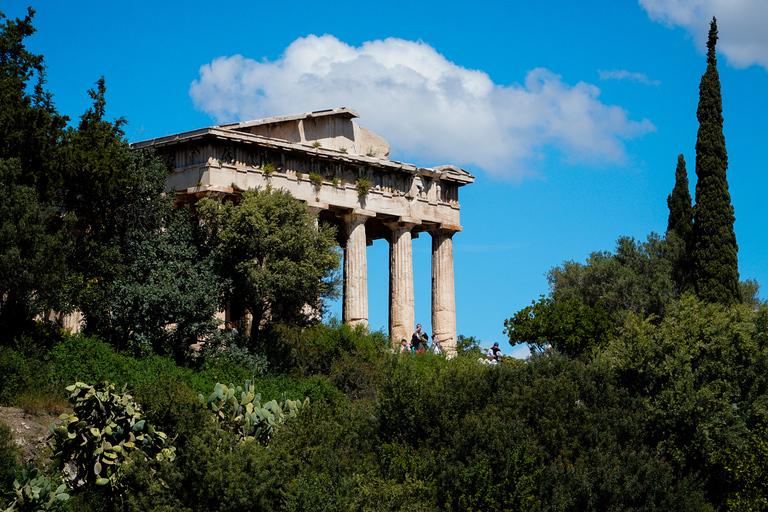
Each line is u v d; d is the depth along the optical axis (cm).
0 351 3281
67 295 3706
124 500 2783
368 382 4250
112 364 3534
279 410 3394
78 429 2842
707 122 6138
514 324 4975
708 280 5981
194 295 4022
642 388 3909
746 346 3981
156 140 4953
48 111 3966
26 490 2598
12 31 3919
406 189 5772
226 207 4388
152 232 4309
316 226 4538
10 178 3550
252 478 2767
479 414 3459
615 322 5938
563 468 3284
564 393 3584
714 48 6244
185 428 2972
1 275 3381
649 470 3378
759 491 3584
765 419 3834
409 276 5725
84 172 3922
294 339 4466
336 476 2952
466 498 3136
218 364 3988
